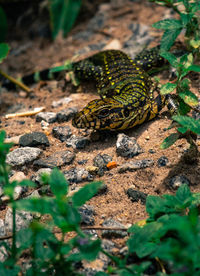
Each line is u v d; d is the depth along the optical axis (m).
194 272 4.28
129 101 7.89
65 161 7.46
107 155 7.46
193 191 6.35
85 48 13.40
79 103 9.73
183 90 6.87
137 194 6.44
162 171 6.86
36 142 8.05
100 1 15.15
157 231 5.00
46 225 5.75
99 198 6.62
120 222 6.04
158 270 5.14
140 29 13.12
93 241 4.86
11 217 6.20
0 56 7.77
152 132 7.93
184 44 10.67
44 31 14.95
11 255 5.24
